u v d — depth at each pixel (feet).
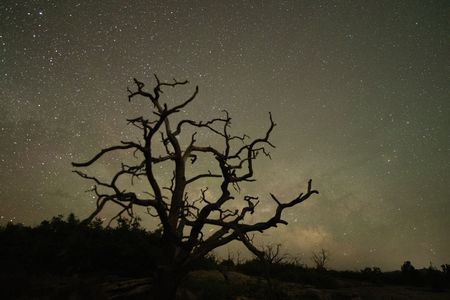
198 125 37.24
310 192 30.32
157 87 33.12
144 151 29.35
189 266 28.45
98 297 29.94
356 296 46.83
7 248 39.81
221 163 33.94
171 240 29.09
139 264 40.75
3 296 28.12
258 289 43.29
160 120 29.58
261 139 35.68
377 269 76.69
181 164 34.58
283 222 29.78
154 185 30.45
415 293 53.42
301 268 68.28
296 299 42.06
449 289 59.57
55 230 48.26
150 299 27.07
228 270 59.16
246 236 30.17
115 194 27.20
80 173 27.32
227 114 38.14
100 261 40.60
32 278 34.04
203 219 30.53
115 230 48.19
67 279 34.65
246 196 34.32
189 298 35.01
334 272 77.25
